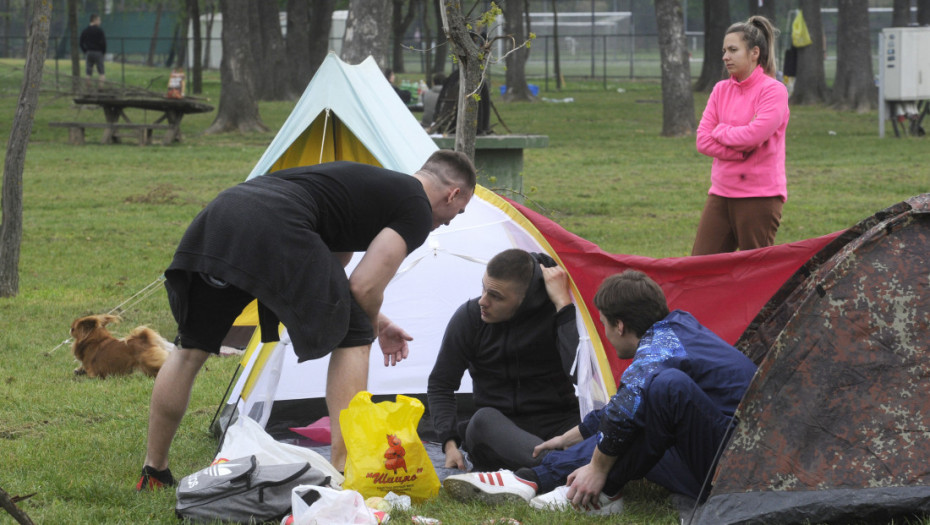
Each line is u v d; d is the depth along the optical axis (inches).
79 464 256.2
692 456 214.2
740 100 354.6
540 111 1835.6
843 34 1892.2
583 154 1183.6
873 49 2994.6
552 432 261.7
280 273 215.5
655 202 821.2
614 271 296.4
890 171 997.2
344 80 336.5
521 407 263.7
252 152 1199.6
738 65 352.5
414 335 326.0
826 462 200.4
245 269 214.2
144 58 3447.3
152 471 235.6
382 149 323.9
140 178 973.8
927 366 202.5
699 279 294.4
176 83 1422.2
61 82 1620.3
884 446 199.6
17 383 344.2
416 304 324.2
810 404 203.3
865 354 204.1
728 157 355.9
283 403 323.6
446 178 244.5
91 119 1579.7
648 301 232.2
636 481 237.5
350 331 231.5
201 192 886.4
